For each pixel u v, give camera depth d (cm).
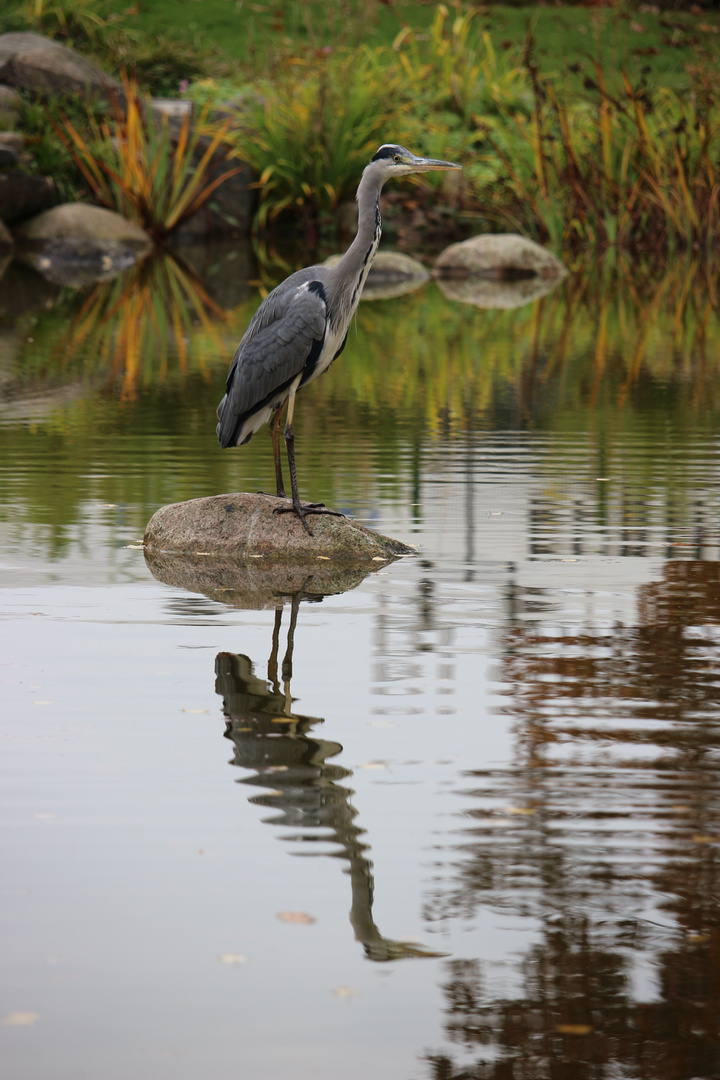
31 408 1802
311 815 655
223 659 879
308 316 1103
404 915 568
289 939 551
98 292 3103
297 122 4078
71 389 1959
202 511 1173
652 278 3500
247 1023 498
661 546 1166
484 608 995
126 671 855
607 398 1930
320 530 1149
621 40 5112
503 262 3550
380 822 648
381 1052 483
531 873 601
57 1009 505
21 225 3769
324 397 1930
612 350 2428
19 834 632
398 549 1161
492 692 820
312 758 720
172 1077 467
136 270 3475
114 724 764
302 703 801
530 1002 512
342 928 559
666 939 551
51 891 584
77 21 4519
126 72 4356
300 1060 478
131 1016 502
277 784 688
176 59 4528
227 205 4153
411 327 2700
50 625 949
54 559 1126
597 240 3972
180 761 714
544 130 4112
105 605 1002
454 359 2309
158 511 1194
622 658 882
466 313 2912
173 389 1967
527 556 1138
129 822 645
